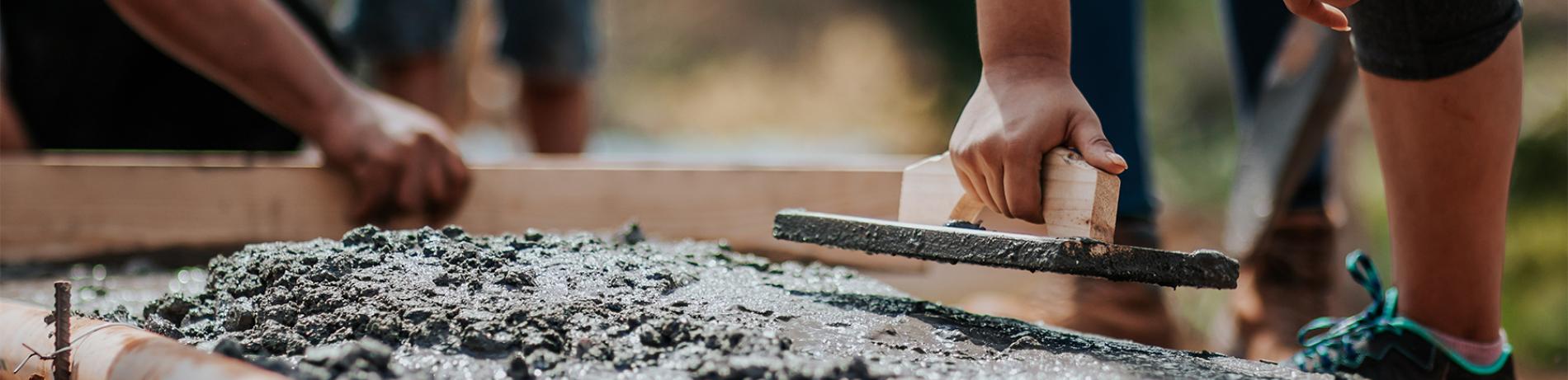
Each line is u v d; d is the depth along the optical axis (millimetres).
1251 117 2266
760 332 1249
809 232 1437
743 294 1384
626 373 1182
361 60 2883
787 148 9398
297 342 1241
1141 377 1212
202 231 1929
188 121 2422
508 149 5418
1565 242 3693
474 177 1937
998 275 2307
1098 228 1299
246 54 1772
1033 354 1261
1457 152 1439
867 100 11094
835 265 1905
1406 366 1492
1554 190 3854
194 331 1305
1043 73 1342
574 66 3082
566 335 1234
